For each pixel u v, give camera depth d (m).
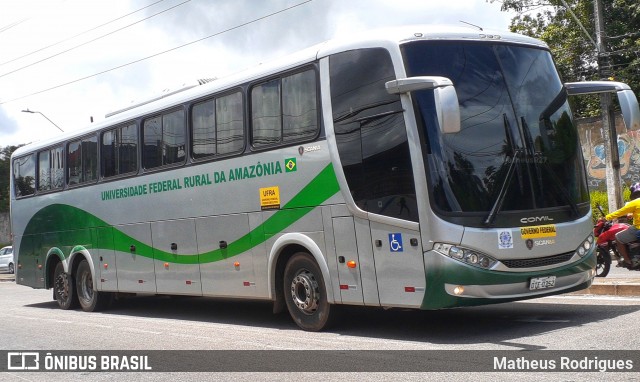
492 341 8.66
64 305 16.67
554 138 9.39
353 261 9.48
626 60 30.00
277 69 10.63
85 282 15.95
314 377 7.38
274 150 10.64
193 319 13.25
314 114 10.00
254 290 11.12
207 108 12.12
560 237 9.04
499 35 9.57
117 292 15.42
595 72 30.30
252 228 11.08
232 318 12.96
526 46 9.71
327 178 9.76
